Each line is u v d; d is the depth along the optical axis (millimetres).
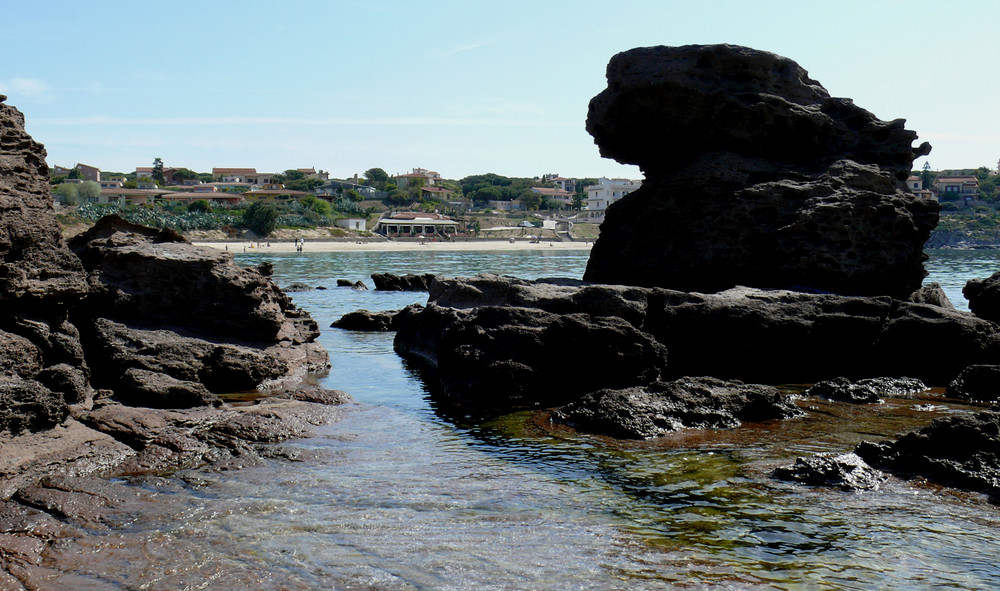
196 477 9648
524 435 11875
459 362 14570
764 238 19172
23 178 12031
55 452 9688
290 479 9633
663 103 20656
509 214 178625
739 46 20609
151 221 115562
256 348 16188
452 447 11203
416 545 7656
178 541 7688
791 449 10891
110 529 7980
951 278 50188
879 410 13227
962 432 9703
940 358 16016
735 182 19641
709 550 7578
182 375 14078
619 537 7891
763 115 20125
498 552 7504
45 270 11898
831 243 18688
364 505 8766
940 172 199625
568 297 15883
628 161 23125
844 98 21500
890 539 7820
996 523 8172
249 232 122875
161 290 15477
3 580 6832
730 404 12617
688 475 9820
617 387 14461
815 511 8555
